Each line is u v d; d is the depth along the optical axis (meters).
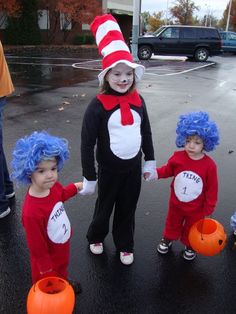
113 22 2.73
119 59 2.55
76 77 12.96
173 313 2.60
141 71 2.69
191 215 2.98
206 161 2.87
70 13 27.44
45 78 12.61
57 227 2.39
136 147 2.74
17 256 3.14
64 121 7.08
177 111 8.30
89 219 3.71
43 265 2.36
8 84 3.42
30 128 6.56
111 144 2.68
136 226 3.60
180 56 21.61
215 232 2.85
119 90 2.64
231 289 2.84
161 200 4.11
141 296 2.74
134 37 16.89
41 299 2.12
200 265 3.09
